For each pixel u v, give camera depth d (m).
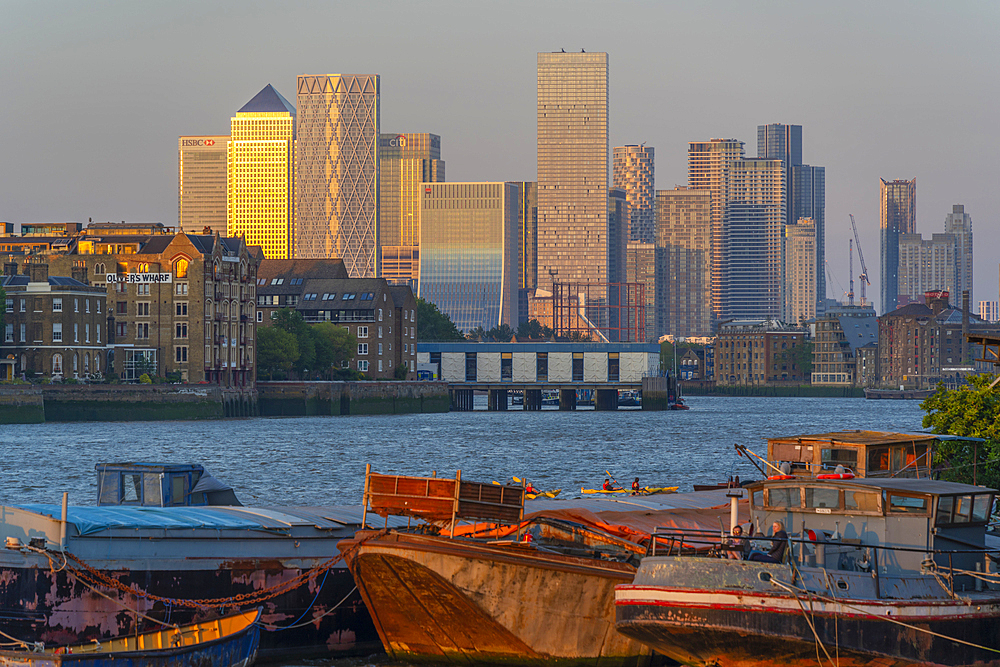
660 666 81.75
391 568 80.12
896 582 71.44
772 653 68.62
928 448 95.00
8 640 83.88
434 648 84.31
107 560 84.44
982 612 72.19
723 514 95.81
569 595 78.88
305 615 88.75
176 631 78.38
